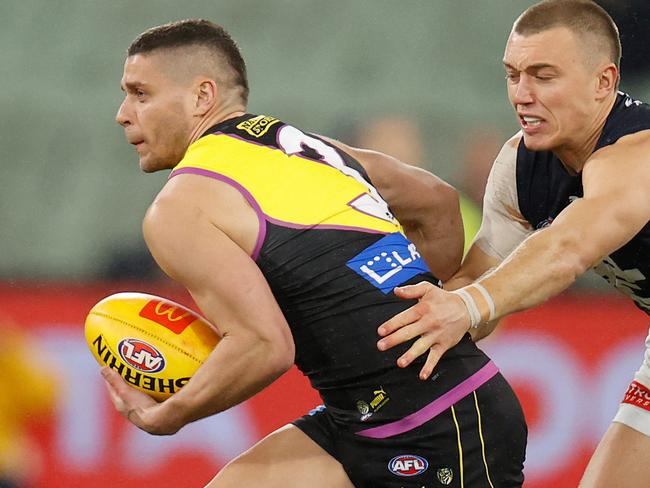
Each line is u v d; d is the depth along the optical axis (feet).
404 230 44.88
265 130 37.88
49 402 64.28
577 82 37.06
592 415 64.49
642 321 65.36
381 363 35.86
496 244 44.68
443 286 45.32
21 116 105.70
